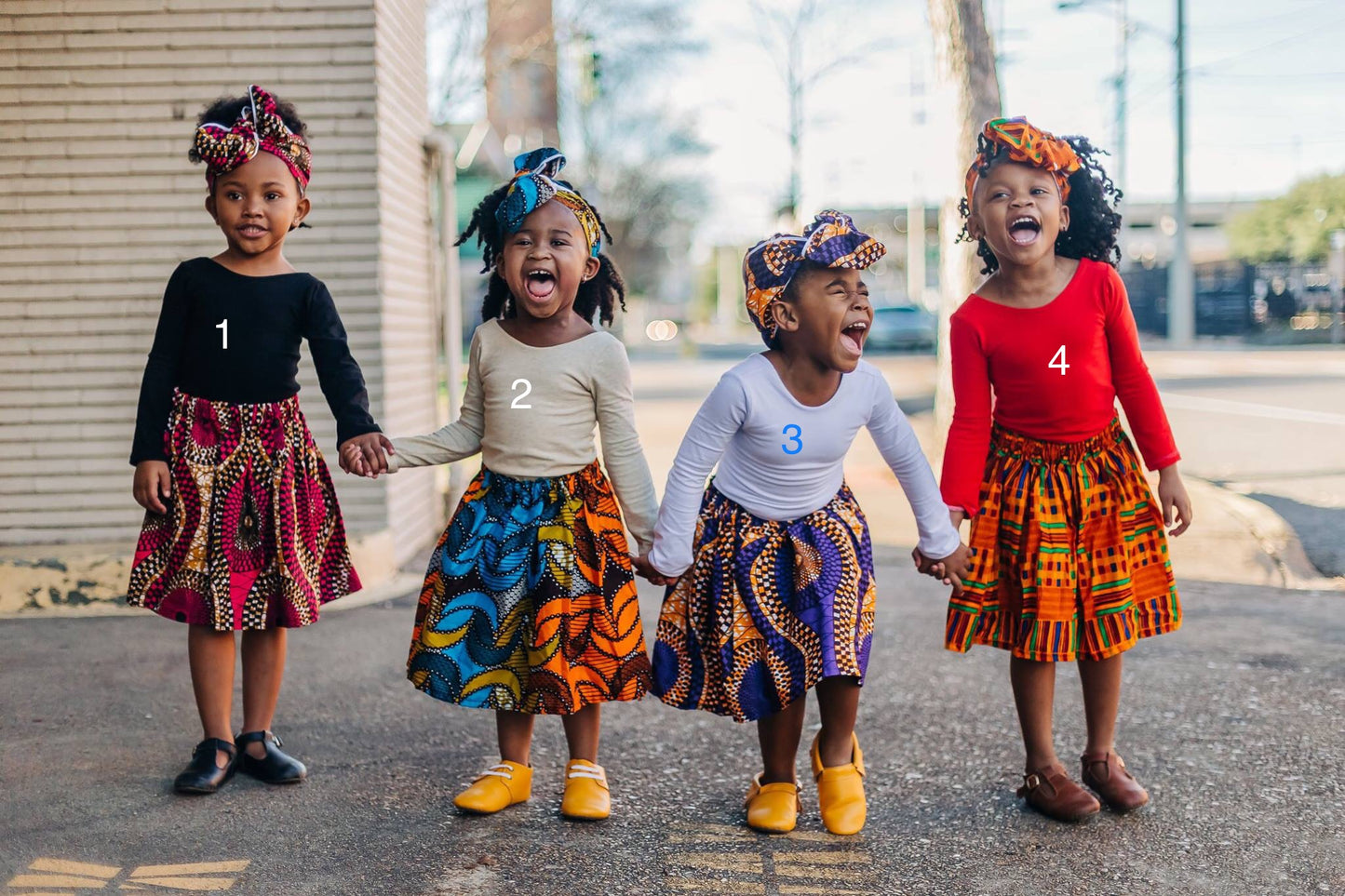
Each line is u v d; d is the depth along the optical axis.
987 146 3.13
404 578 6.05
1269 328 32.62
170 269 5.79
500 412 3.11
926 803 3.27
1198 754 3.59
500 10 15.59
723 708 2.99
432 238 7.30
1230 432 12.22
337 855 2.89
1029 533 3.10
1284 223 46.97
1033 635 3.08
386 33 6.09
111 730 3.76
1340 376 19.30
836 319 2.88
